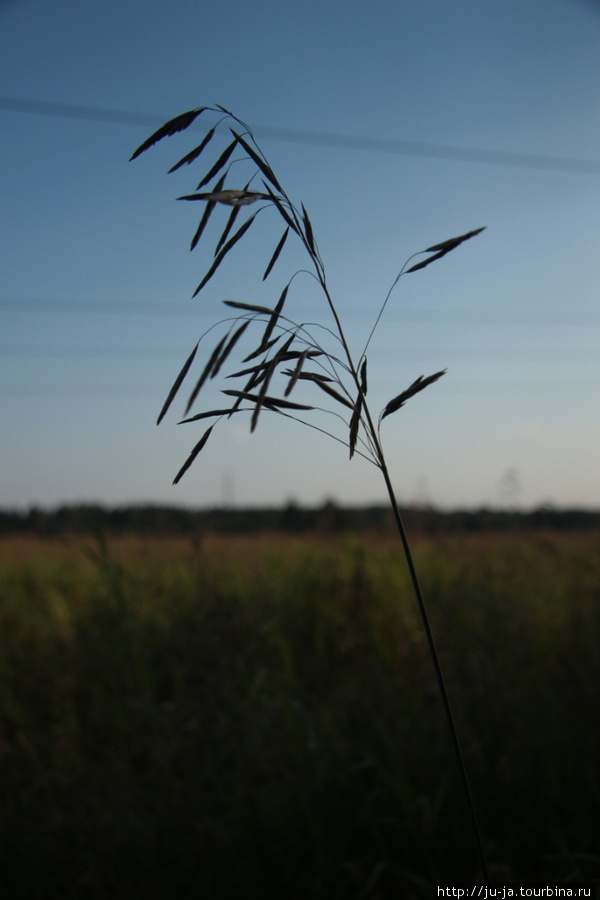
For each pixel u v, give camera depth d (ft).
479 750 8.66
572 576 18.62
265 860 7.52
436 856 7.47
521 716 9.52
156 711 10.28
